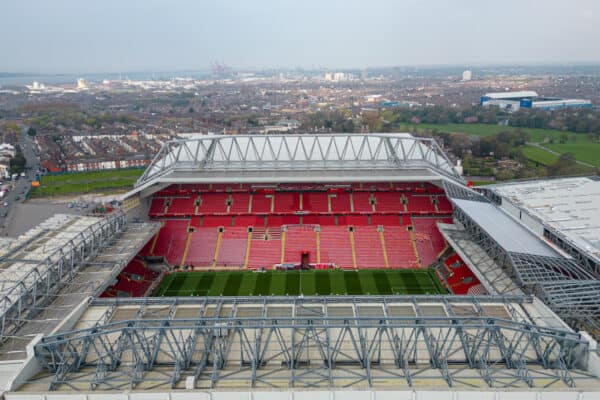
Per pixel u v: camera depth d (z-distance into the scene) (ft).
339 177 313.94
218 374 136.36
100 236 258.16
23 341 168.25
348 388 124.88
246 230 318.04
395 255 298.97
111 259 240.73
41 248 240.73
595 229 236.22
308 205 333.42
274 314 160.04
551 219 250.78
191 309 166.71
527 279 194.90
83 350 140.77
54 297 201.98
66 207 431.02
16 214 412.16
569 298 182.29
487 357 144.36
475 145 622.54
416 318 135.85
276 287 270.46
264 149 360.48
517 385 128.88
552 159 586.04
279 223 322.55
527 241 230.27
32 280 204.03
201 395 124.98
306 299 165.48
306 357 145.07
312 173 325.01
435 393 123.03
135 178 538.47
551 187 311.68
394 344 146.00
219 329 143.43
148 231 282.77
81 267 231.09
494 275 227.81
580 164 546.67
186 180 310.65
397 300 167.22
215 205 334.24
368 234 313.53
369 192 341.21
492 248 242.17
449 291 263.08
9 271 214.48
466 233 284.41
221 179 311.06
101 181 526.16
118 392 125.80
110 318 163.73
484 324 140.46
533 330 144.66
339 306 164.86
